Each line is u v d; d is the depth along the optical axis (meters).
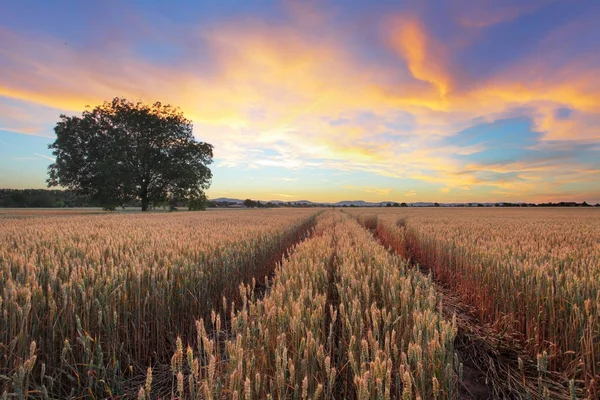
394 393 2.28
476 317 4.92
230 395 1.85
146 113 34.50
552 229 10.80
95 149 31.84
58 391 2.68
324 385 2.24
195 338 3.86
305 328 2.49
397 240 11.79
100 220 14.31
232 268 5.23
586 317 3.17
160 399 2.73
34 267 3.33
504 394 2.89
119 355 3.04
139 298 3.37
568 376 3.12
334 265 5.10
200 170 37.25
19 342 2.50
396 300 3.04
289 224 12.81
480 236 8.64
